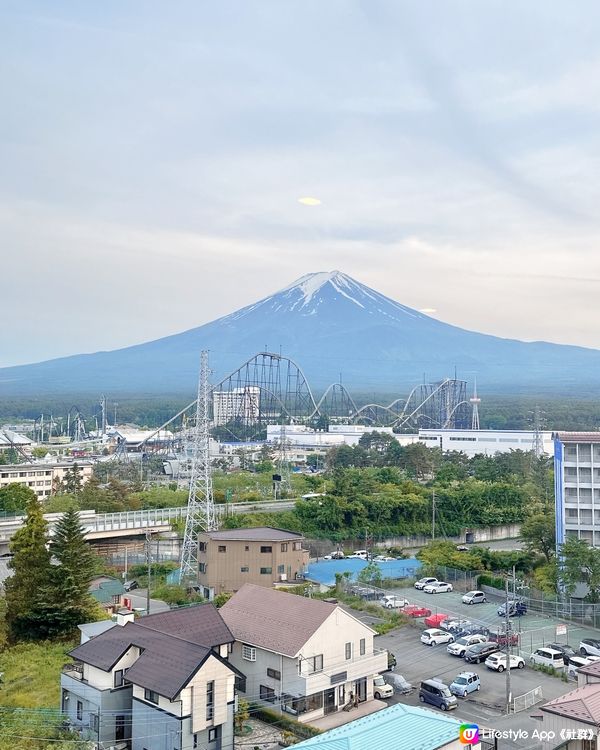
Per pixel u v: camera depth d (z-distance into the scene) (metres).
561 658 49.69
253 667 42.16
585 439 72.75
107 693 36.69
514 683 46.44
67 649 49.94
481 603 67.31
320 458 171.88
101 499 101.94
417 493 108.81
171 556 83.50
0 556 76.75
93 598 57.94
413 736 29.55
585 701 32.41
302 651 39.97
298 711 39.62
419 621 59.47
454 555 80.94
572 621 61.19
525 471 136.38
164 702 34.56
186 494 109.62
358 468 142.75
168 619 41.56
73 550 53.44
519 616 62.59
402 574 75.50
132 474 143.38
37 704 40.81
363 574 71.38
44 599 51.56
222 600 62.38
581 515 72.81
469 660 50.47
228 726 35.84
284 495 115.75
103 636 39.66
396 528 100.94
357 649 42.78
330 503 98.69
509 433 184.12
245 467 156.25
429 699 42.38
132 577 75.06
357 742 29.05
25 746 35.22
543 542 78.69
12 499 98.38
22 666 46.75
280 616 43.38
